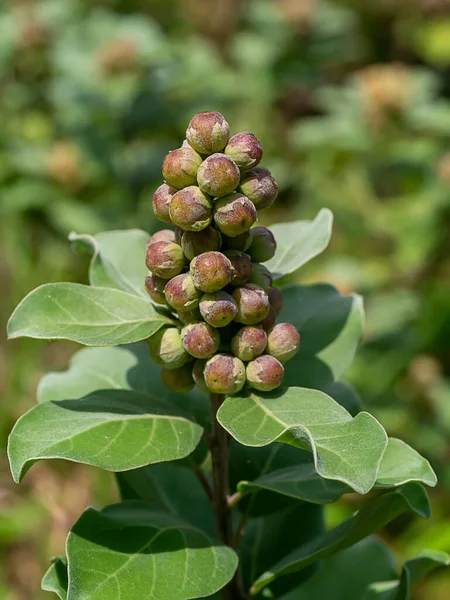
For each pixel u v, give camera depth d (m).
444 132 0.52
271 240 0.18
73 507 0.40
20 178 0.50
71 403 0.18
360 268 0.49
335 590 0.22
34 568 0.38
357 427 0.16
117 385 0.21
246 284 0.17
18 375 0.46
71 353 0.49
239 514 0.22
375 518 0.19
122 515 0.18
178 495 0.22
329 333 0.20
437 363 0.46
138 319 0.18
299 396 0.17
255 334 0.17
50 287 0.18
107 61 0.51
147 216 0.49
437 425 0.42
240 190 0.17
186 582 0.17
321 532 0.22
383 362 0.44
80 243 0.20
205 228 0.17
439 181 0.49
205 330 0.17
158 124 0.52
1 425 0.45
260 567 0.21
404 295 0.46
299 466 0.20
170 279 0.18
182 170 0.17
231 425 0.17
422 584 0.36
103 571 0.17
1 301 0.51
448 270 0.50
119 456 0.17
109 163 0.50
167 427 0.18
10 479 0.42
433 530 0.36
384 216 0.51
